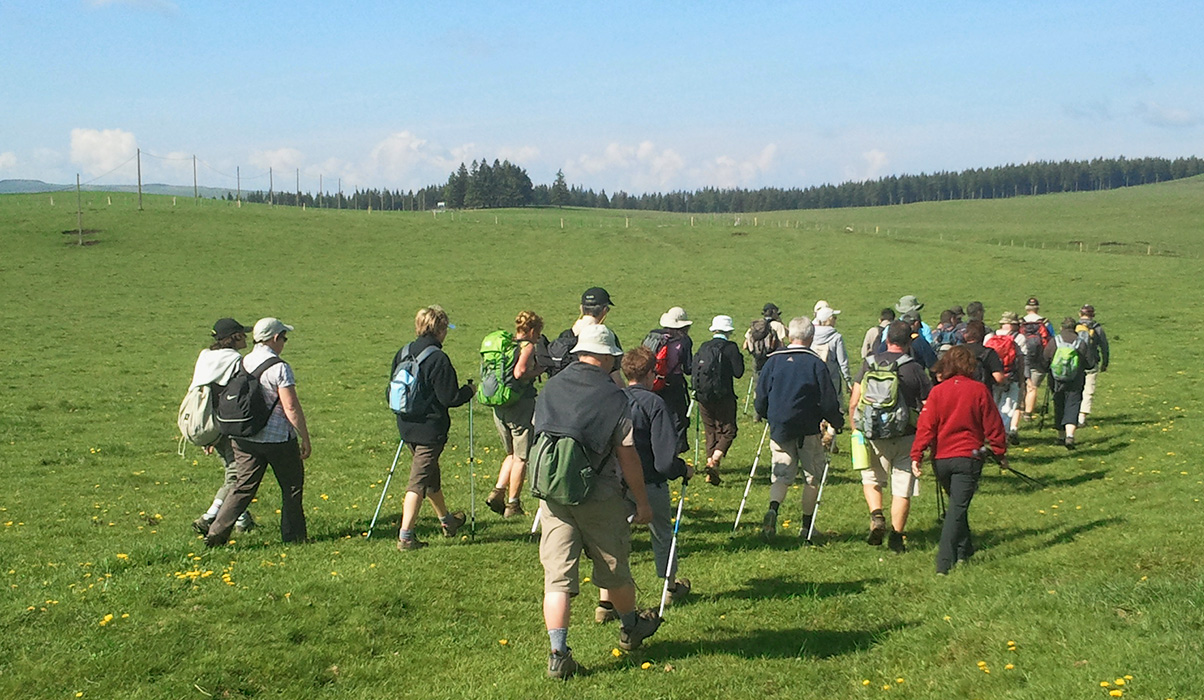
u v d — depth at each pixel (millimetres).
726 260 69250
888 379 9844
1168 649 5957
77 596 7766
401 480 15406
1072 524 10898
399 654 7090
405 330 42219
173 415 22734
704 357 13797
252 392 9609
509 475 11633
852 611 7949
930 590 8414
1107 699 5414
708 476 14211
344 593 8133
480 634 7543
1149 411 20234
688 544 10617
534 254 72188
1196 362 28453
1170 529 9828
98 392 25812
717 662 6789
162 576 8422
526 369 10734
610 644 7254
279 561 9234
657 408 7945
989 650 6523
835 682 6398
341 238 76000
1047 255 65688
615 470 6746
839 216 166750
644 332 41375
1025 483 14023
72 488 14867
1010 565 9031
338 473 15969
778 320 17438
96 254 63906
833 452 17250
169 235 71938
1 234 67938
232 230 76000
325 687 6520
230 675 6516
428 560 9383
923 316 45156
